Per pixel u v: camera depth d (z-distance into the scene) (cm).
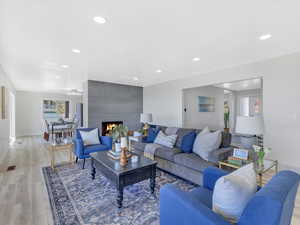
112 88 565
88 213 179
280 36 228
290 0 152
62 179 268
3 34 212
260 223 83
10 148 492
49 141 605
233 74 376
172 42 245
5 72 409
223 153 236
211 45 257
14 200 204
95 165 262
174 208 117
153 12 170
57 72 417
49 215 176
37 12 167
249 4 158
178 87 509
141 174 214
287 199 89
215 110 668
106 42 242
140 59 321
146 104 637
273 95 316
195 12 171
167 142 321
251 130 195
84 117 545
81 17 178
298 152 288
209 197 139
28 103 764
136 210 186
